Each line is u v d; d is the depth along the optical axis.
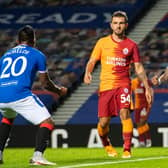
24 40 19.47
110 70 22.73
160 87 44.53
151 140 36.72
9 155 27.36
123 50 22.53
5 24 62.06
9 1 66.44
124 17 22.34
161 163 19.88
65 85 48.19
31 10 64.94
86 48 55.66
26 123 41.41
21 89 18.75
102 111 23.22
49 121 19.03
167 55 52.62
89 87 46.69
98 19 61.34
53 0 65.75
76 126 37.34
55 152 29.88
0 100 18.98
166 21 57.22
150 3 59.81
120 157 23.33
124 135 22.61
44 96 45.25
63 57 53.97
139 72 22.53
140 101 34.03
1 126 19.97
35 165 18.84
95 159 22.14
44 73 19.02
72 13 63.28
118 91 22.70
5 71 19.08
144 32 56.03
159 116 41.94
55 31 59.97
